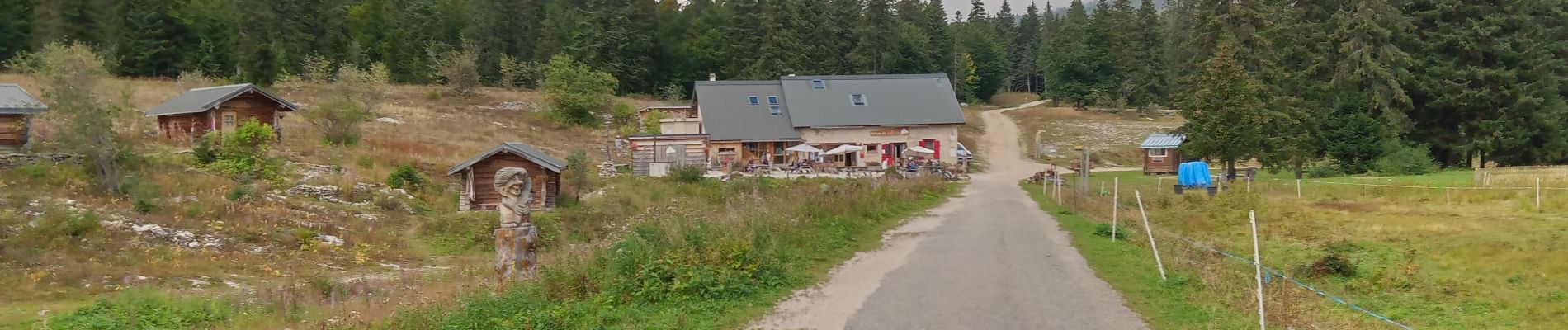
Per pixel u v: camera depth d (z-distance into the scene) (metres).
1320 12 43.62
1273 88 36.69
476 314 9.87
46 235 18.80
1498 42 41.16
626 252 12.30
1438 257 15.30
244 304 14.60
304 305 14.24
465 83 62.38
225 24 70.12
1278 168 35.81
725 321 10.38
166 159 27.75
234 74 64.06
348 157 33.41
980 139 68.62
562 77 58.94
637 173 40.31
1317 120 39.25
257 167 28.53
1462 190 25.77
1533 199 23.12
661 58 89.06
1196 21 43.78
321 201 26.72
